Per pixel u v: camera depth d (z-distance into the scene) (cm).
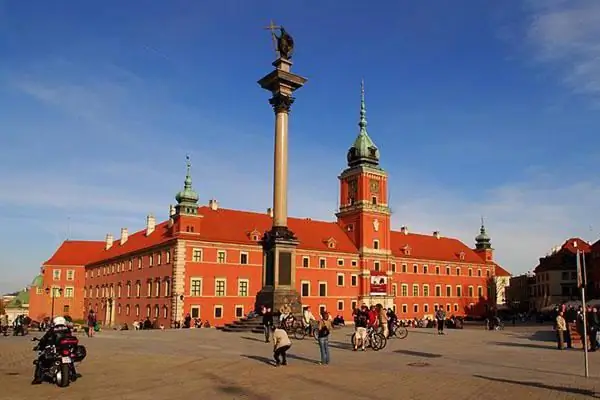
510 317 12312
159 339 3447
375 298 10262
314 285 9581
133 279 9675
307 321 3541
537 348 2930
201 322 7781
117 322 10212
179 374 1933
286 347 2131
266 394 1548
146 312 8894
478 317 11981
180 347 2886
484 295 13350
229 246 8469
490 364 2203
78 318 13062
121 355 2503
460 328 5606
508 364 2203
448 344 3139
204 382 1761
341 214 10969
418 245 12538
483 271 13462
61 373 1705
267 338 3156
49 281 13150
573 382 1730
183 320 7825
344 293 9994
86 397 1537
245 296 8506
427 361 2298
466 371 1986
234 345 2994
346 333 3956
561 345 2862
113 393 1591
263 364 2177
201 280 8119
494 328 5412
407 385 1673
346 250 10181
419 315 11625
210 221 8831
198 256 8162
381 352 2659
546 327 6075
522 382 1727
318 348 2827
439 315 4131
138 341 3300
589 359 2392
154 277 8712
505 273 16450
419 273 11844
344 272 10075
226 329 4244
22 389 1669
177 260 7956
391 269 10788
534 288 14650
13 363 2338
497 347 2967
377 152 11056
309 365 2152
